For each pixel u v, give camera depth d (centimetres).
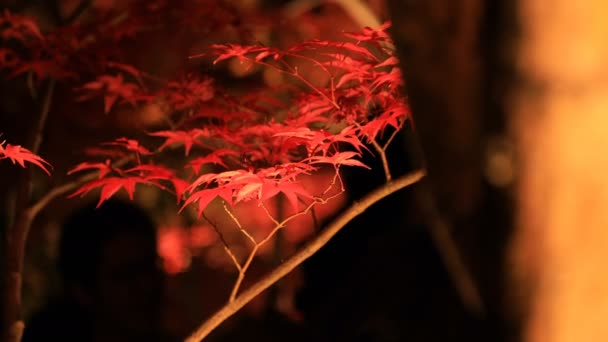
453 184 151
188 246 721
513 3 139
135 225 368
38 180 595
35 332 358
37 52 312
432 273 210
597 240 136
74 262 364
